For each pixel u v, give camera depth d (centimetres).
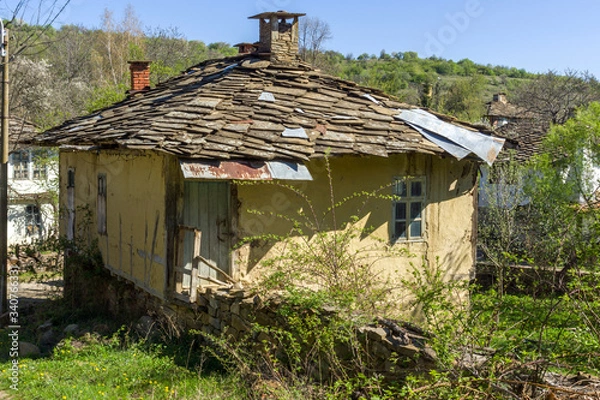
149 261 947
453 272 1075
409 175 1010
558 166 1295
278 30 1162
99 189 1176
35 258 1786
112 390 682
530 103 3216
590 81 3369
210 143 834
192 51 4119
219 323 815
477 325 514
